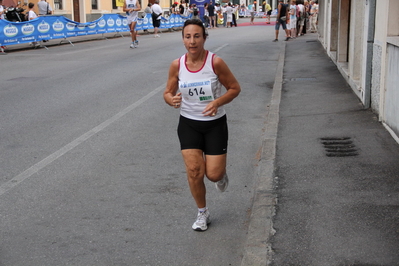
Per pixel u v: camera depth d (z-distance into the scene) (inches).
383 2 273.3
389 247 142.9
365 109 312.5
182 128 158.1
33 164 232.5
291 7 834.8
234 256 149.8
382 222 158.6
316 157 227.1
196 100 152.4
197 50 147.0
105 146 260.1
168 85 156.6
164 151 251.8
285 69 511.5
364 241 147.2
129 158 241.1
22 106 349.7
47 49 741.9
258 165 230.7
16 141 268.8
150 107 345.7
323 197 181.2
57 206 187.0
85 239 161.3
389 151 228.5
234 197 194.9
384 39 268.7
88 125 300.2
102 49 735.1
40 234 165.0
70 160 238.1
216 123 155.6
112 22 988.6
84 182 210.5
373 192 182.7
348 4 476.7
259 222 164.1
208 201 191.5
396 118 244.4
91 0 1298.0
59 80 453.4
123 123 304.8
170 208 184.5
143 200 191.8
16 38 703.1
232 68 530.9
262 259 141.0
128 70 510.6
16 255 151.6
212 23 1421.0
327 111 315.9
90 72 499.5
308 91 388.5
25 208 185.3
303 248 145.6
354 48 373.1
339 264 135.9
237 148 256.7
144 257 149.6
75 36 871.1
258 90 411.2
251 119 315.6
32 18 781.9
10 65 557.3
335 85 406.9
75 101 365.1
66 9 1187.9
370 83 310.2
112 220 174.9
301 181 198.8
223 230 166.7
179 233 164.9
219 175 157.5
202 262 146.6
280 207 174.9
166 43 828.6
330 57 576.7
